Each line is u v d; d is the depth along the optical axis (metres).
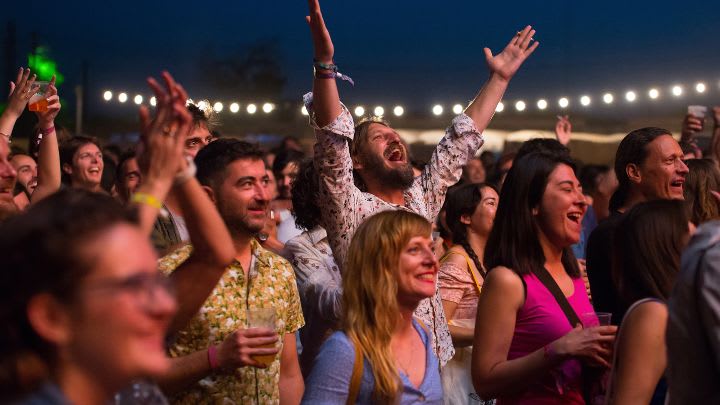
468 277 4.71
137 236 1.52
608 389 2.74
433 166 4.09
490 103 4.14
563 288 3.31
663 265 2.76
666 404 2.46
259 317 2.83
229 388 3.00
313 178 4.14
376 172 3.95
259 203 3.12
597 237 3.76
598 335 2.90
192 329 2.96
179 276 2.43
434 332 3.77
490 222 4.83
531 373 2.98
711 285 2.29
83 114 23.91
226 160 3.11
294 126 19.47
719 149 6.38
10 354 1.43
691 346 2.36
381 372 2.66
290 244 4.15
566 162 3.33
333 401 2.64
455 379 4.48
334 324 3.86
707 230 2.37
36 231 1.44
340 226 3.67
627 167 4.55
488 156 10.13
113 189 6.61
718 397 2.31
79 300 1.45
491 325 3.14
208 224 2.32
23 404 1.43
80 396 1.47
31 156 5.49
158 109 2.00
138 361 1.48
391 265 2.74
